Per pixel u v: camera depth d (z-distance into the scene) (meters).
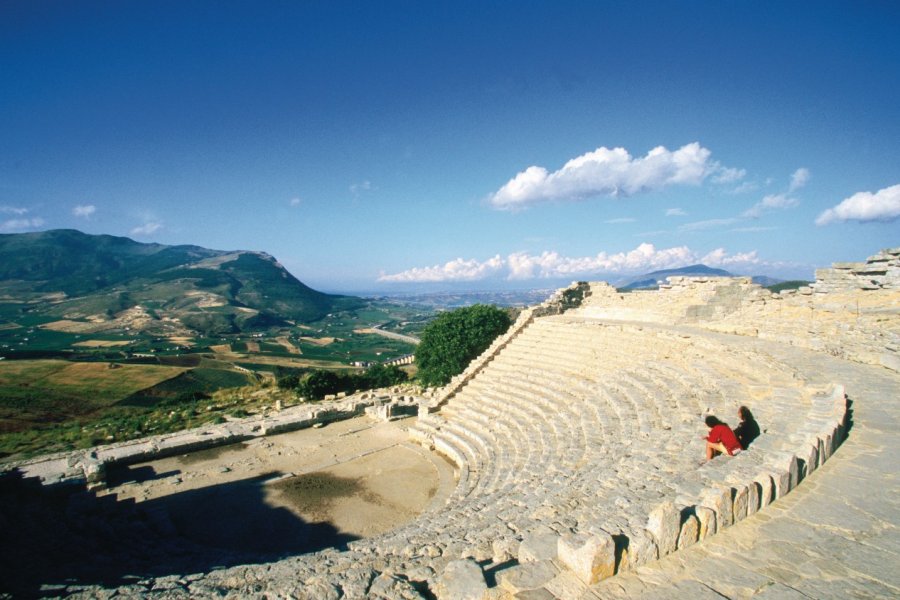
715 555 7.88
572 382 29.27
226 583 11.36
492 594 7.32
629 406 21.64
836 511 9.01
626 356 30.31
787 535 8.30
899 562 7.41
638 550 7.66
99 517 19.89
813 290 32.19
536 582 7.36
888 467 10.77
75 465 27.11
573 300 48.00
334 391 53.09
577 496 12.05
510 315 54.44
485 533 11.40
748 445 12.62
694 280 38.91
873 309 25.69
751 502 9.09
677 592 6.98
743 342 25.91
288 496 24.69
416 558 10.80
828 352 22.95
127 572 13.24
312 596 9.05
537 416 27.27
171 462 29.62
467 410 33.53
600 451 17.73
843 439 12.46
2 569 12.53
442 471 27.62
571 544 7.75
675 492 10.30
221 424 36.44
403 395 45.25
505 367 37.06
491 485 20.50
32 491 22.30
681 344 28.50
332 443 32.94
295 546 19.83
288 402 48.12
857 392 16.34
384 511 23.00
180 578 11.90
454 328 50.28
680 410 17.89
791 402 15.84
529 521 11.42
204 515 22.66
